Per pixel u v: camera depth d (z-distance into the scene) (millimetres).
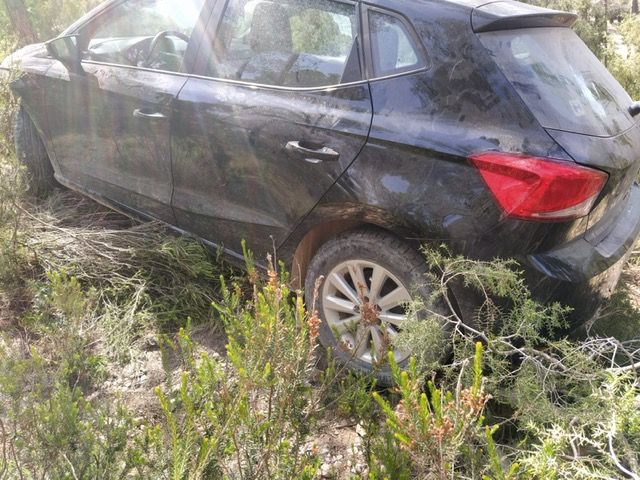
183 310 3396
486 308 2572
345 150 2773
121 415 2148
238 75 3236
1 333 2889
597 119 2701
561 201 2391
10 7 7250
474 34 2611
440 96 2621
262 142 3057
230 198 3322
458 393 1993
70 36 3861
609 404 2092
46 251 3588
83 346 2900
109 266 3510
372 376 2422
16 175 3578
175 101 3395
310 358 2064
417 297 2551
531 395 2279
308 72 3002
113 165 3908
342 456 2523
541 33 2859
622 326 3115
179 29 3537
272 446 1980
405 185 2619
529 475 1966
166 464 1918
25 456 2012
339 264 2914
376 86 2777
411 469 1972
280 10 3139
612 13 10797
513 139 2449
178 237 3693
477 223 2490
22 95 4254
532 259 2473
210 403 2002
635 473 1926
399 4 2789
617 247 2754
